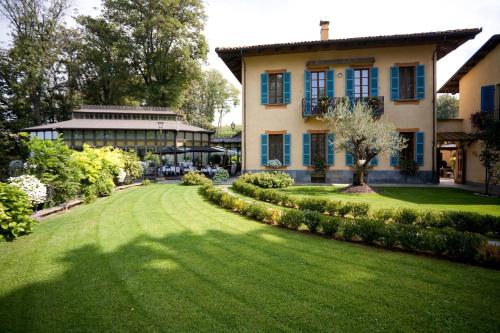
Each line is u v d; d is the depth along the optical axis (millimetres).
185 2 30125
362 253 4801
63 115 34094
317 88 16047
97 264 4250
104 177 10922
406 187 13695
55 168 8164
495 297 3342
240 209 7957
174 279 3781
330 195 11133
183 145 26094
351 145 12305
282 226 6523
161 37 28922
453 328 2764
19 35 28656
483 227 5797
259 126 16422
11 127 29312
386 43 14867
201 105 52781
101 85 32625
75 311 3039
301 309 3078
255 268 4152
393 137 11969
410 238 4848
